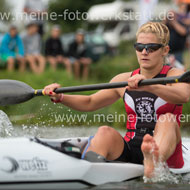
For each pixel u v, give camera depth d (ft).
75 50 122.83
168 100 37.99
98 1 185.98
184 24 92.99
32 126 66.49
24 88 43.50
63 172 34.17
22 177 33.17
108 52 145.38
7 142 35.58
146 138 35.22
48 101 75.46
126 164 37.68
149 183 36.47
